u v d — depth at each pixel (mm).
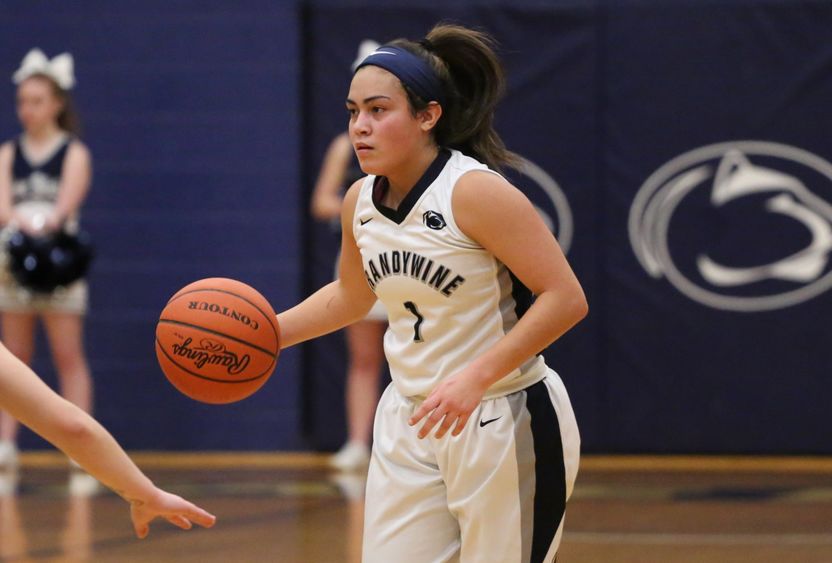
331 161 17266
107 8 18781
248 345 7078
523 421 7016
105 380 18781
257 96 18703
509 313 7176
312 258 18688
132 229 18812
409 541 7047
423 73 6988
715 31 17859
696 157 17938
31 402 5199
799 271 17828
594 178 18062
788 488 15656
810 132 17766
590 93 18031
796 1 17703
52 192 16969
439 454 6973
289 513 13766
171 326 7078
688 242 17953
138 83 18781
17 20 18812
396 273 7078
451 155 7105
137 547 11938
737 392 17969
